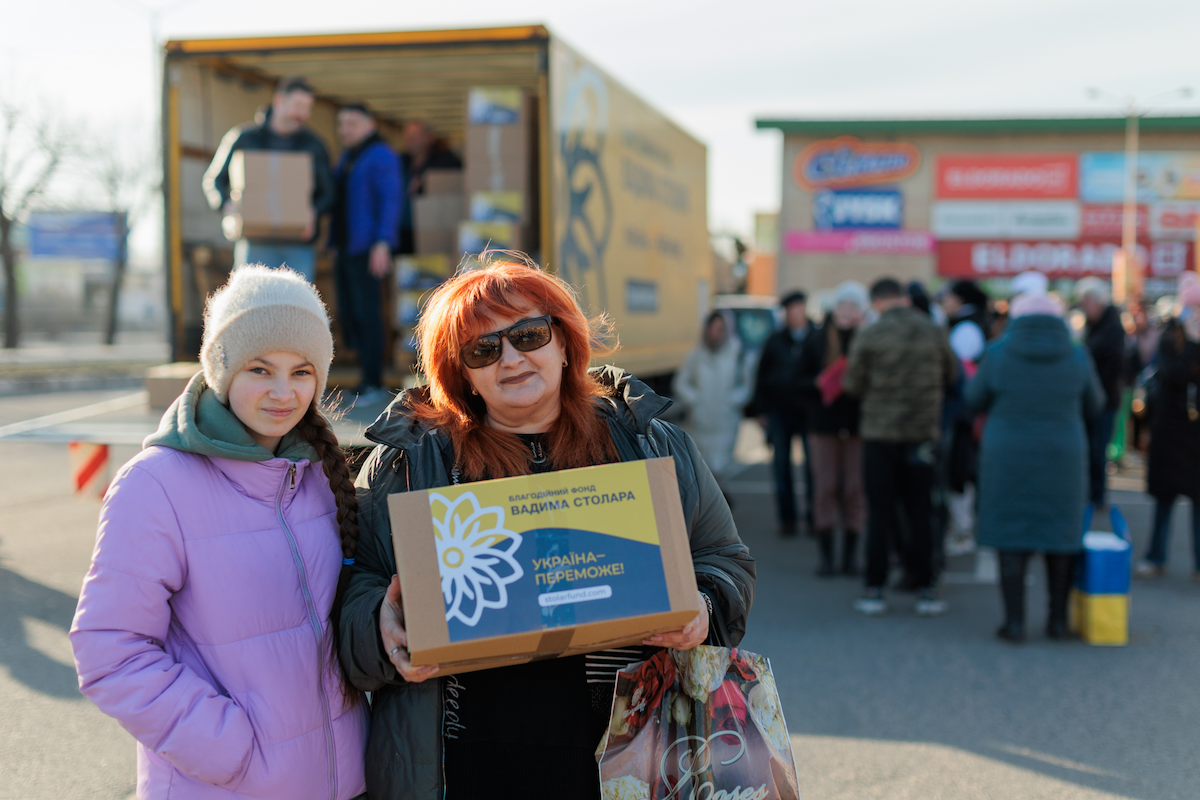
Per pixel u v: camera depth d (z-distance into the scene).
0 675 4.29
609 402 2.00
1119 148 29.92
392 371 7.52
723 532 2.02
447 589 1.59
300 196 6.30
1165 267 30.20
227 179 6.57
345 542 1.81
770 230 38.91
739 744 1.81
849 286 6.36
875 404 5.43
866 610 5.54
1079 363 4.91
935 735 3.79
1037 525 4.86
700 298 11.08
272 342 1.67
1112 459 10.92
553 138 6.16
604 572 1.63
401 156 8.55
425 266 6.71
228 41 6.70
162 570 1.62
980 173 30.42
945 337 5.43
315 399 1.83
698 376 7.79
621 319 7.71
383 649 1.70
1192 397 6.06
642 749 1.79
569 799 1.82
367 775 1.81
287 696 1.68
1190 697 4.19
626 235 7.85
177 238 6.84
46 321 41.12
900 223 30.72
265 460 1.70
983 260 30.62
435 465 1.85
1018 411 4.89
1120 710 4.04
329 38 6.61
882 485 5.48
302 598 1.73
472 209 6.52
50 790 3.28
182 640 1.68
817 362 6.38
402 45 6.48
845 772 3.46
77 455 5.41
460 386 1.95
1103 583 4.94
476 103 6.52
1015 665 4.62
